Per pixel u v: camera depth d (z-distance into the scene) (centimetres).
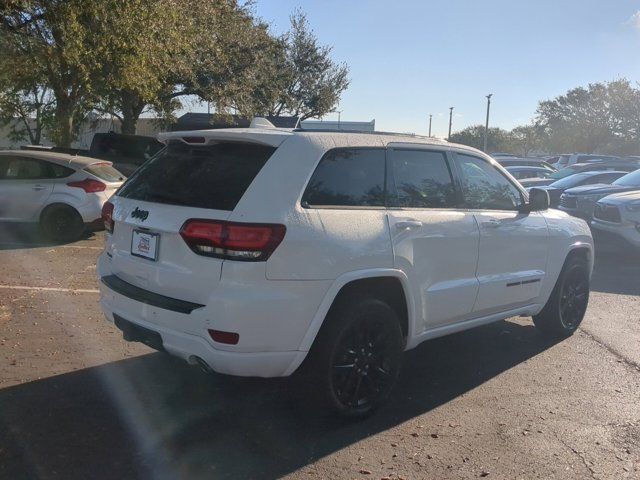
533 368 543
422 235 448
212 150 419
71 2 1198
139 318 405
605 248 1123
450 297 477
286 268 369
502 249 527
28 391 450
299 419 426
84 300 695
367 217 417
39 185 1070
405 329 453
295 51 3653
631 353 589
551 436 412
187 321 374
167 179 423
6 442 377
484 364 552
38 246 1034
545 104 6719
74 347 544
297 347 381
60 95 1581
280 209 374
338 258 390
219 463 365
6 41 1229
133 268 416
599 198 1241
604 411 454
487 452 388
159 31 1440
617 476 364
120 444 381
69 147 1658
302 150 399
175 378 489
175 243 384
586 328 674
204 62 2195
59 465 354
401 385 498
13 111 2062
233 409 439
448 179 497
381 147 448
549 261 588
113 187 1139
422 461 375
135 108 2409
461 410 451
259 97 2764
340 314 402
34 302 679
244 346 364
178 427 409
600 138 5669
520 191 579
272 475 354
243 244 359
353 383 420
